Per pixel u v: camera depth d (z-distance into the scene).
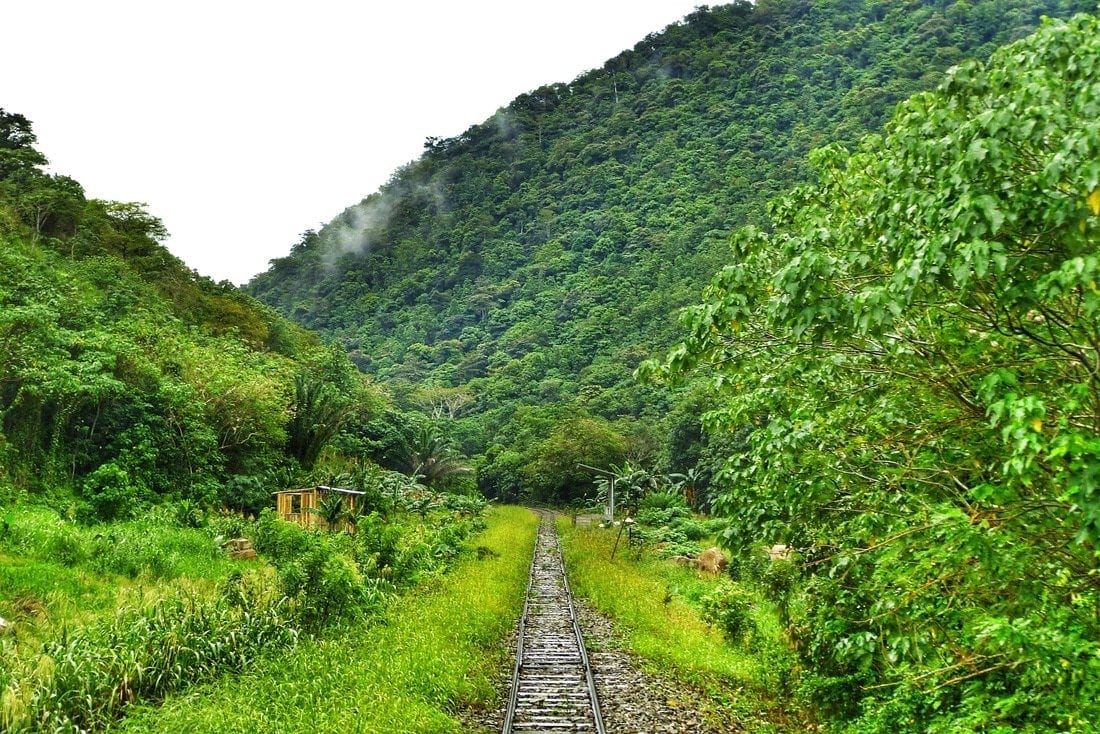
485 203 160.88
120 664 8.12
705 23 192.88
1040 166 4.27
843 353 5.67
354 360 112.00
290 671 9.22
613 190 141.62
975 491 4.23
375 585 15.27
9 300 23.27
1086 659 4.47
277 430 28.00
